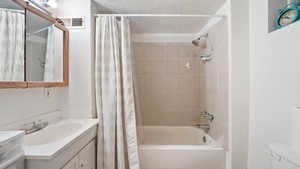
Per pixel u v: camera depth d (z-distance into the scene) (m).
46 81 1.55
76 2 1.87
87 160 1.62
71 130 1.65
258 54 1.62
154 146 1.99
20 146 0.97
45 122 1.56
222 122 1.96
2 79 1.12
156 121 3.03
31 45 1.37
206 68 2.59
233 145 1.77
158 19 2.30
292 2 1.38
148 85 3.01
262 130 1.55
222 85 1.96
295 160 1.02
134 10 2.10
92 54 1.92
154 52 2.98
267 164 1.48
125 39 1.93
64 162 1.18
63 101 1.89
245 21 1.76
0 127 1.18
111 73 1.89
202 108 2.81
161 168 1.93
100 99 1.90
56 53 1.68
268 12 1.48
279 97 1.34
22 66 1.28
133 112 1.92
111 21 1.93
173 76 3.00
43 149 1.07
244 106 1.76
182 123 3.01
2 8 1.12
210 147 1.95
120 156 1.83
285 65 1.27
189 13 2.20
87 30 1.87
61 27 1.72
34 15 1.40
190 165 1.92
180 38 2.97
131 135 1.88
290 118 1.23
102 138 1.85
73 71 1.88
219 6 1.98
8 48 1.17
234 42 1.76
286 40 1.26
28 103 1.45
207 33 2.43
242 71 1.76
